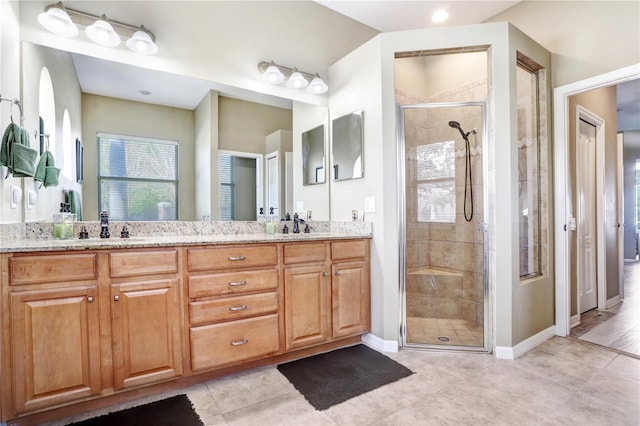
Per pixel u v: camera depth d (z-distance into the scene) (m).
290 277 2.18
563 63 2.72
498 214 2.34
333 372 2.07
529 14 2.91
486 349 2.40
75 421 1.54
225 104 2.53
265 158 2.71
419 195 3.16
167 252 1.76
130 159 2.16
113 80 2.10
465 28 2.38
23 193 1.75
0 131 1.51
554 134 2.81
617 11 2.41
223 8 2.50
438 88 3.45
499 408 1.68
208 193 2.45
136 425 1.53
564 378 2.00
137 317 1.68
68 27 1.86
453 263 3.03
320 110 2.98
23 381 1.43
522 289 2.42
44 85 1.88
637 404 1.71
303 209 2.88
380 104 2.48
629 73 2.35
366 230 2.58
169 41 2.29
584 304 3.33
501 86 2.34
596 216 3.54
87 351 1.56
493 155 2.37
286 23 2.79
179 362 1.79
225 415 1.62
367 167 2.61
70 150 1.97
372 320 2.55
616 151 3.88
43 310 1.47
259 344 2.05
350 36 3.16
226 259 1.94
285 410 1.67
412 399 1.77
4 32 1.56
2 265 1.39
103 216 2.03
